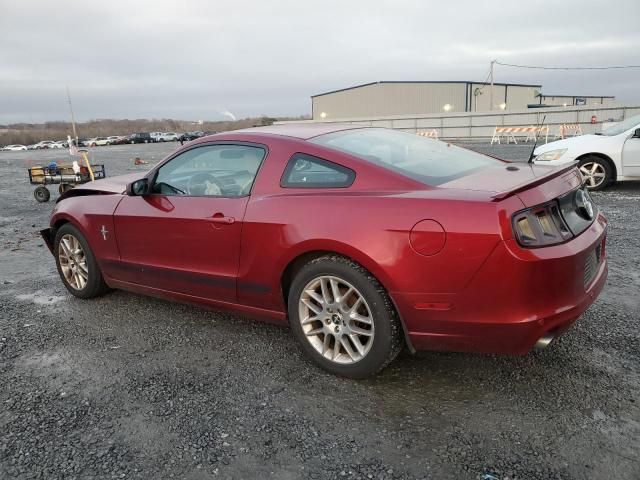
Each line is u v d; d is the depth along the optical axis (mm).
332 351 3193
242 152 3527
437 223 2641
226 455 2459
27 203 12016
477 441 2475
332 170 3137
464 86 58188
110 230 4207
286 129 3676
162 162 3953
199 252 3615
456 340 2756
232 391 3041
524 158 16141
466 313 2662
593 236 2910
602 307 3951
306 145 3277
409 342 2893
